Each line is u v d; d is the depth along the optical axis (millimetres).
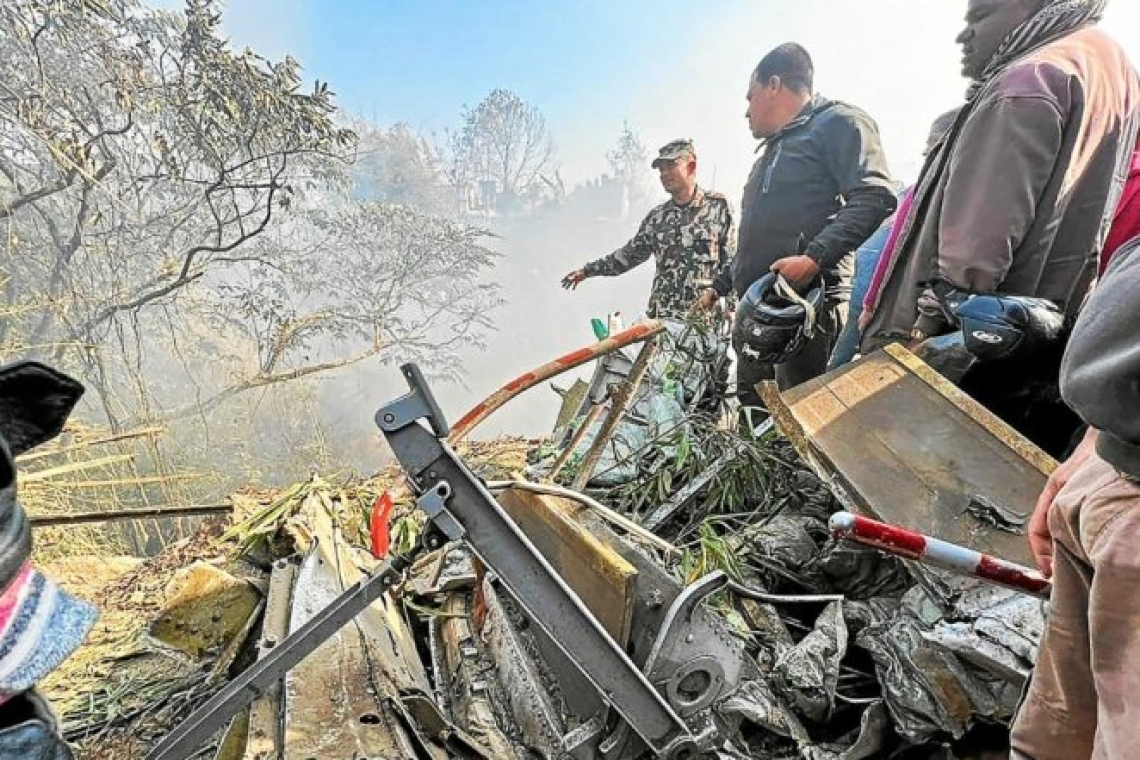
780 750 1850
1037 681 1112
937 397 2271
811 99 3742
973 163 2281
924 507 1984
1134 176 2305
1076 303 2354
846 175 3438
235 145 9539
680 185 5105
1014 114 2191
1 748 826
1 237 8430
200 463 9578
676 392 3203
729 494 2764
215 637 2404
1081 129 2199
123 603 3213
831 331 3764
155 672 2547
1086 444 1214
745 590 2105
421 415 1286
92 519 2641
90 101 8922
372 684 1776
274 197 11125
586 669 1384
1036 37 2377
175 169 9336
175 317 11102
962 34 2641
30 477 5027
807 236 3725
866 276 3617
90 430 7332
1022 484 1964
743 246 4012
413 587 2414
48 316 8562
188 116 9125
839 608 2043
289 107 9492
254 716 1707
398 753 1566
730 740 1817
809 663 1907
